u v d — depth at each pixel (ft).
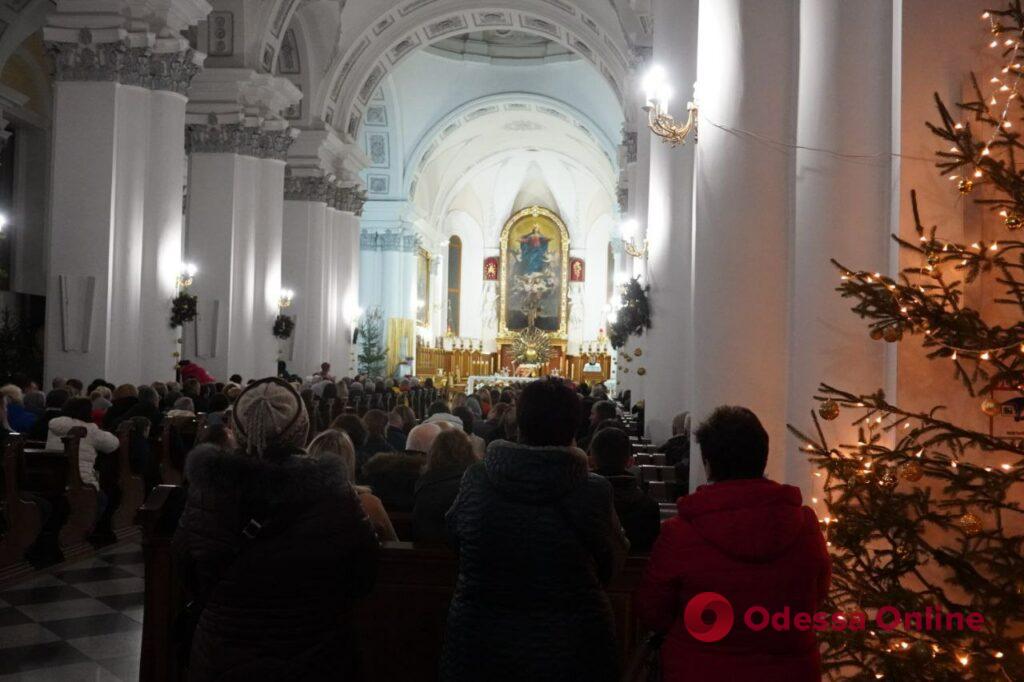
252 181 64.39
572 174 143.13
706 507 9.41
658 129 23.38
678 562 9.37
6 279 76.54
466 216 146.61
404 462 18.04
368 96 89.71
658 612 9.58
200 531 9.14
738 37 18.04
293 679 9.09
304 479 9.21
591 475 9.82
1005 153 13.64
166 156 50.70
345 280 88.79
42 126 77.05
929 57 14.57
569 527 9.43
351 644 9.73
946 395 14.43
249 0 62.39
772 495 9.42
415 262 118.32
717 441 9.75
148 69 49.96
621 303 40.78
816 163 16.06
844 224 15.74
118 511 30.42
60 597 23.71
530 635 9.32
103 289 48.29
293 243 79.92
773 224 17.87
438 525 13.76
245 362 63.87
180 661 10.37
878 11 15.84
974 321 12.24
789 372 16.51
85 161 48.57
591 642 9.45
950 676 11.13
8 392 34.24
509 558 9.38
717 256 18.08
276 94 65.31
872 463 12.54
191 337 62.39
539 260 147.13
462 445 14.29
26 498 25.88
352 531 9.33
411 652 13.43
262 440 9.50
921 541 12.19
